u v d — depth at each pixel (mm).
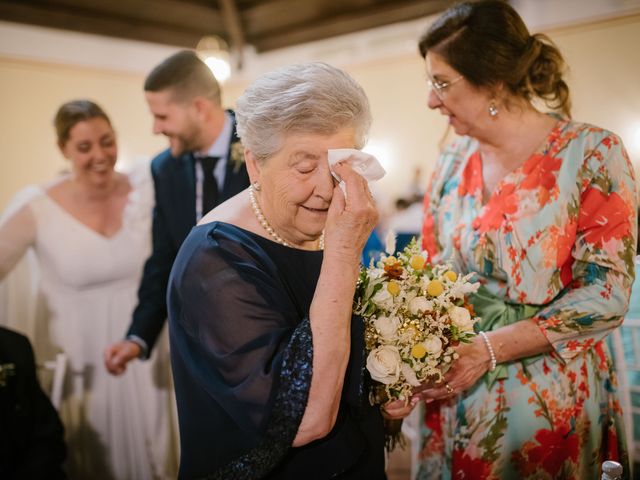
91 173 2418
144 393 2561
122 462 2598
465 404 1442
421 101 6070
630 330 1974
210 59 5832
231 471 990
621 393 1853
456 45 1352
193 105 1926
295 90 939
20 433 1993
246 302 979
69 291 2557
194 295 1000
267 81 974
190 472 1084
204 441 1056
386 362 1062
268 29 6641
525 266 1356
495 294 1436
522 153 1407
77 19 5812
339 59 6473
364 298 1107
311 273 1118
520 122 1403
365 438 1129
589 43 3029
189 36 6535
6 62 5723
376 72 6340
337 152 937
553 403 1362
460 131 1473
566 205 1322
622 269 1267
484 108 1397
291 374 936
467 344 1306
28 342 2146
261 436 939
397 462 2832
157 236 2180
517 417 1380
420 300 1115
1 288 2641
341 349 958
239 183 1980
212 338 978
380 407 1236
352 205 956
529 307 1387
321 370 938
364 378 1149
